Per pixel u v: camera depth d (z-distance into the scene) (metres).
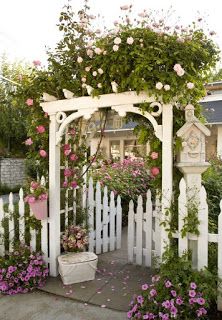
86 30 3.16
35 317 2.63
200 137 2.83
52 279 3.38
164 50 2.72
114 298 2.93
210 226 3.38
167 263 2.75
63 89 3.24
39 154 3.61
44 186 3.45
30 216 3.49
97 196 4.33
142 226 3.83
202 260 2.68
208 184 4.64
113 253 4.38
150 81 2.74
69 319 2.59
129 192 6.16
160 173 3.08
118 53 2.82
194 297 2.39
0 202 3.56
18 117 13.72
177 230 2.80
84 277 3.32
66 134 3.73
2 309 2.78
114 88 2.96
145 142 3.28
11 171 13.30
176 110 2.99
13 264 3.23
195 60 2.91
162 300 2.47
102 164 6.91
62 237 3.63
